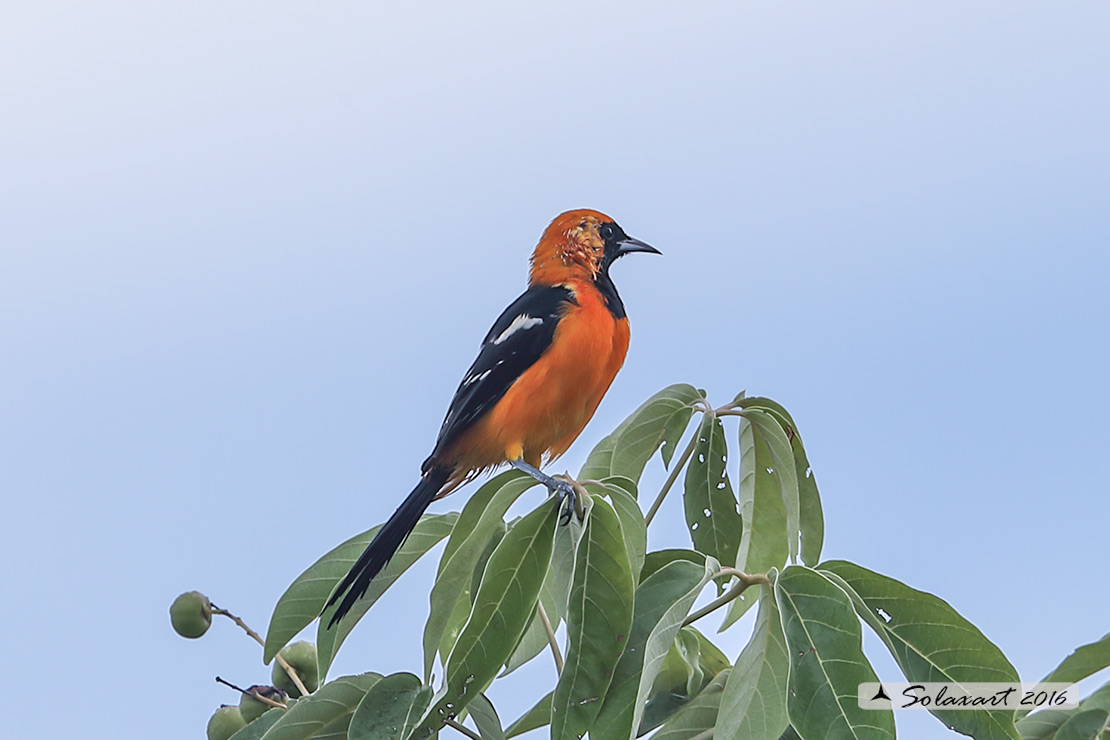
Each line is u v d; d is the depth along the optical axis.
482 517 7.23
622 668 6.32
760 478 8.54
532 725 7.71
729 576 7.22
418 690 6.91
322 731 7.08
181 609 8.03
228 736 7.96
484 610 6.38
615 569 6.38
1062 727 6.32
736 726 6.29
